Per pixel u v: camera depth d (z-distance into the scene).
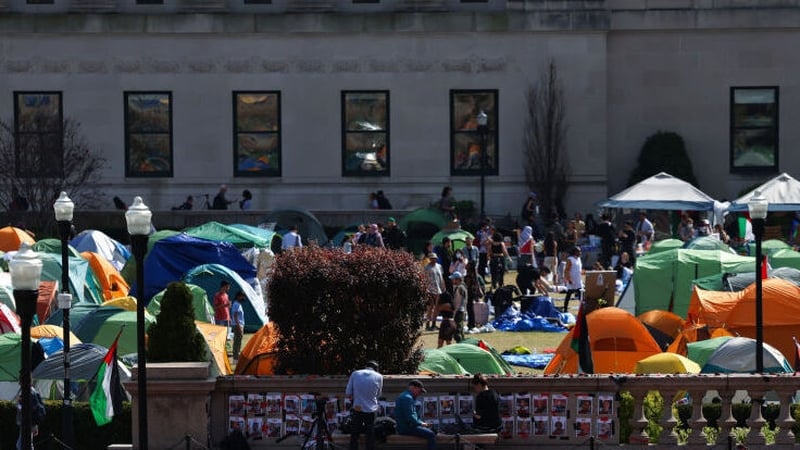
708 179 89.94
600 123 88.31
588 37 88.44
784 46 89.56
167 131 88.19
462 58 88.38
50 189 82.31
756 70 89.62
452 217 78.56
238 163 88.69
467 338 54.41
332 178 88.69
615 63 89.62
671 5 89.19
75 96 87.69
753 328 47.12
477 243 70.88
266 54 88.56
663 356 39.91
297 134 88.56
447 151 88.56
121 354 46.56
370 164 88.88
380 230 73.06
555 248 69.81
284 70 88.56
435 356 41.59
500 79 88.38
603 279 47.97
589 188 88.19
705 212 79.44
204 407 33.28
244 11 89.12
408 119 88.56
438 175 88.62
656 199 72.19
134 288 61.72
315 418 33.75
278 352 36.97
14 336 42.56
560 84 88.31
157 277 61.53
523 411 33.94
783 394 34.06
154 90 88.12
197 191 88.19
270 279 36.53
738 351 41.06
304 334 36.22
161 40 88.12
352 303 36.16
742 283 53.84
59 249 63.75
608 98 89.44
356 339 36.28
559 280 70.00
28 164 82.38
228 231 67.19
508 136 88.44
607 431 33.84
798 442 34.34
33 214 81.19
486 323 57.38
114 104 87.94
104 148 87.94
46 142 83.19
